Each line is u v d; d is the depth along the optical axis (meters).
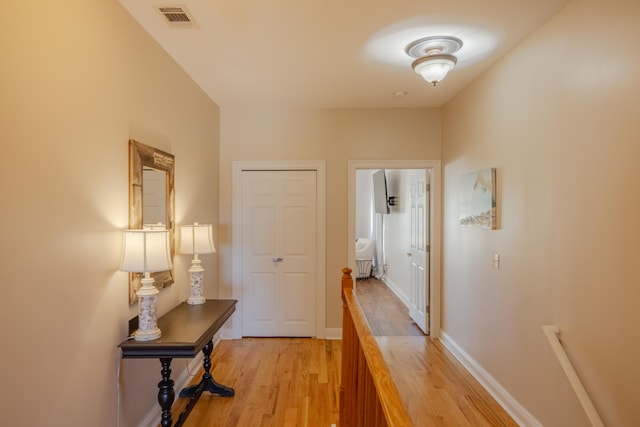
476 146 3.43
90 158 1.90
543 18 2.35
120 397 2.19
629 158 1.73
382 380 1.28
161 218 2.74
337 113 4.46
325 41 2.71
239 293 4.50
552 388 2.32
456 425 2.69
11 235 1.40
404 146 4.44
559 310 2.24
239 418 2.76
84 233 1.85
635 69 1.70
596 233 1.94
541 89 2.43
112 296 2.10
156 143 2.70
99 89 1.98
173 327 2.43
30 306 1.50
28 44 1.48
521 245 2.66
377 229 8.57
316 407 2.92
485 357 3.25
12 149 1.40
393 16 2.36
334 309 4.49
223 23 2.44
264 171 4.50
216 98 4.05
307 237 4.50
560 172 2.24
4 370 1.38
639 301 1.68
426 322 4.61
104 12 2.02
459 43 2.71
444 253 4.33
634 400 1.71
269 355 3.96
